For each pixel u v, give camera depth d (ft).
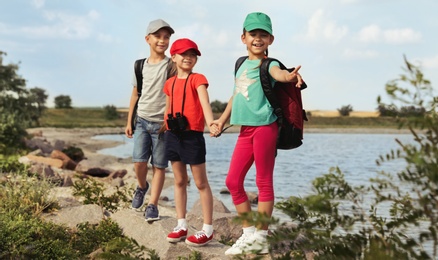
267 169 16.49
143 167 20.38
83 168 62.39
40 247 18.31
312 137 254.68
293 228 9.68
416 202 8.55
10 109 148.97
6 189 25.75
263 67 16.19
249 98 16.52
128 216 20.99
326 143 187.93
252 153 16.72
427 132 7.81
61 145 100.99
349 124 397.39
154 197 19.79
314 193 9.15
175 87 17.52
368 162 98.89
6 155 66.13
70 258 18.28
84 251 19.65
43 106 162.30
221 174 75.15
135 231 19.92
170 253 17.53
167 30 19.75
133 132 21.20
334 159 108.27
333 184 9.14
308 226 9.61
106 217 23.68
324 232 9.41
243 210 16.99
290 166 90.33
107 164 79.92
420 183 8.17
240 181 16.96
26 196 24.53
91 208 24.11
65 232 21.09
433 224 8.14
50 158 62.13
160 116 19.66
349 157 114.93
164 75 19.54
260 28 16.46
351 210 9.95
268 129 16.33
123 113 412.16
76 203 27.14
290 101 16.14
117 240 11.94
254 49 16.79
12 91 152.15
